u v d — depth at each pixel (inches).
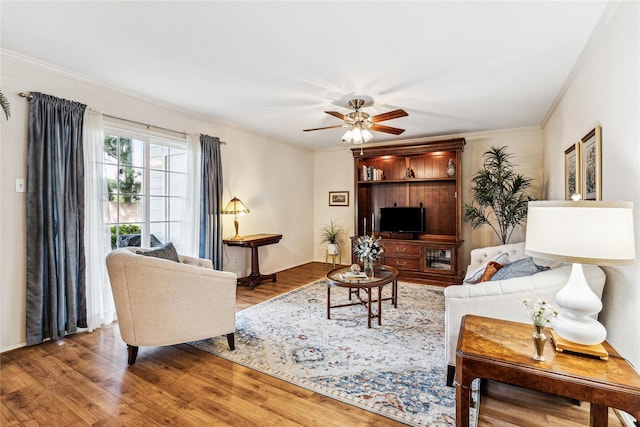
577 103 106.7
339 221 251.8
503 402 76.4
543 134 177.9
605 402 47.8
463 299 80.3
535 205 59.4
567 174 121.6
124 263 87.7
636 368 64.8
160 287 89.7
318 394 78.1
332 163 254.2
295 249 240.1
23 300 103.1
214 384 82.4
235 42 89.7
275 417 69.7
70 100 111.4
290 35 85.7
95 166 117.6
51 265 105.7
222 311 100.0
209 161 161.2
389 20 78.4
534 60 99.2
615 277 74.2
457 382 58.5
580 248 52.4
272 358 96.1
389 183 226.1
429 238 210.7
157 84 120.6
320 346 104.0
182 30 84.0
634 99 65.0
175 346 104.7
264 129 190.1
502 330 67.0
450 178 195.3
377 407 72.8
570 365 53.0
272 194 214.7
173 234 153.9
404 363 92.8
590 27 80.9
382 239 208.1
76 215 111.7
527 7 73.0
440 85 119.6
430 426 66.4
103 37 87.9
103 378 85.0
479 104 142.2
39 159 102.8
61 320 109.0
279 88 123.6
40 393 77.9
